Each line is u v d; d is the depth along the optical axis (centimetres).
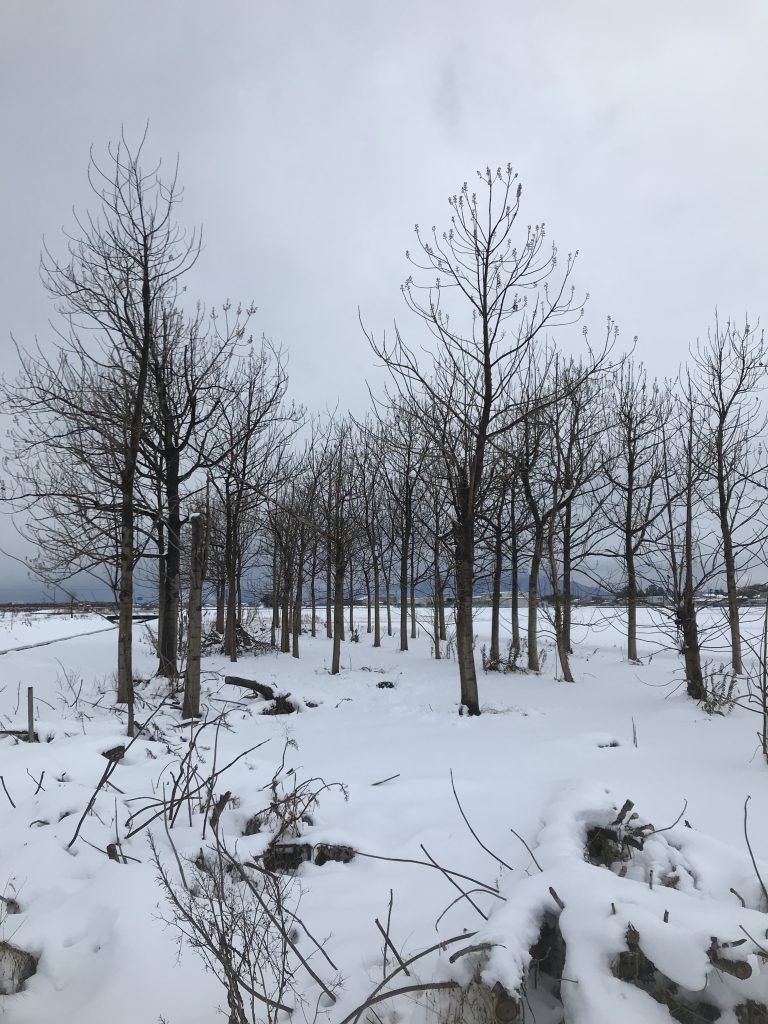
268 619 3366
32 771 636
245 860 474
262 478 2223
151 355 1539
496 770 720
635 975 279
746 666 1619
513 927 297
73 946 379
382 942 373
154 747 781
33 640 2077
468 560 1189
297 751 858
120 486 1274
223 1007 327
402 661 2033
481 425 1172
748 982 270
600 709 1168
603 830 448
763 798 578
